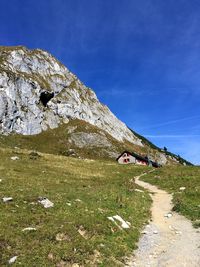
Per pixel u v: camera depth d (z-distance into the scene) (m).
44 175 50.47
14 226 22.64
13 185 36.28
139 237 25.44
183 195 43.19
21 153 73.56
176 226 29.16
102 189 41.00
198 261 20.30
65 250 19.86
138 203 36.44
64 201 30.16
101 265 19.19
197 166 76.56
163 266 19.86
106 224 25.16
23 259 18.42
